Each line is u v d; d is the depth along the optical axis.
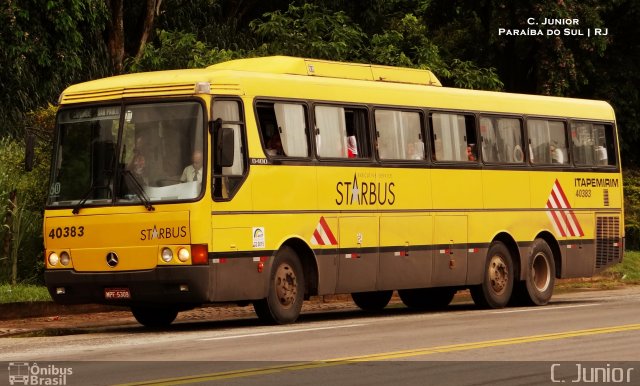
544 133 43.91
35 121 45.47
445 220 39.31
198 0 66.88
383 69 38.56
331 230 35.12
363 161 36.41
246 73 33.12
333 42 55.62
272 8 74.56
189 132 31.53
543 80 64.00
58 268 32.47
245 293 32.34
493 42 64.00
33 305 37.78
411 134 38.44
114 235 31.70
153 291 31.33
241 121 32.66
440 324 32.59
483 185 40.91
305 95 34.84
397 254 37.47
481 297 41.22
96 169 32.28
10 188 42.94
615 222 46.81
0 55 51.31
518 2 63.75
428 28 68.00
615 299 44.59
